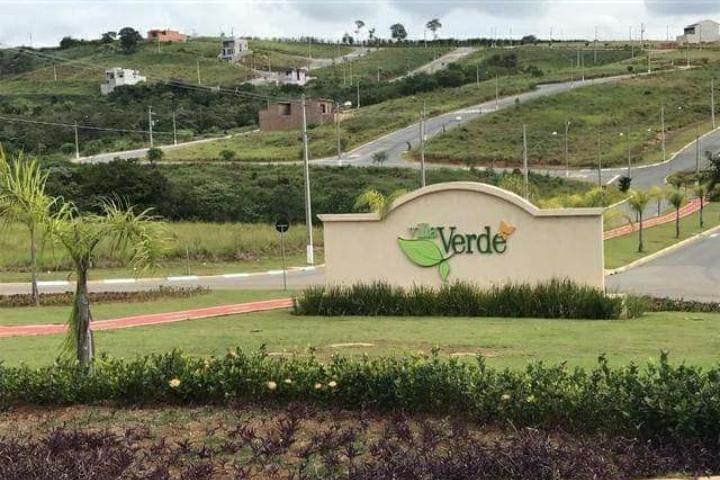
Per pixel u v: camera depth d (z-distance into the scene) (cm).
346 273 1714
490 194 1627
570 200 3022
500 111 8694
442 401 608
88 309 767
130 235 771
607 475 476
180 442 557
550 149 7219
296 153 7175
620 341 1091
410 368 633
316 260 3538
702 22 15612
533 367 632
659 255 3212
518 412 572
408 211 1678
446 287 1631
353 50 16162
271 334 1245
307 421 606
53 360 972
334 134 8169
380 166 6347
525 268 1612
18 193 746
